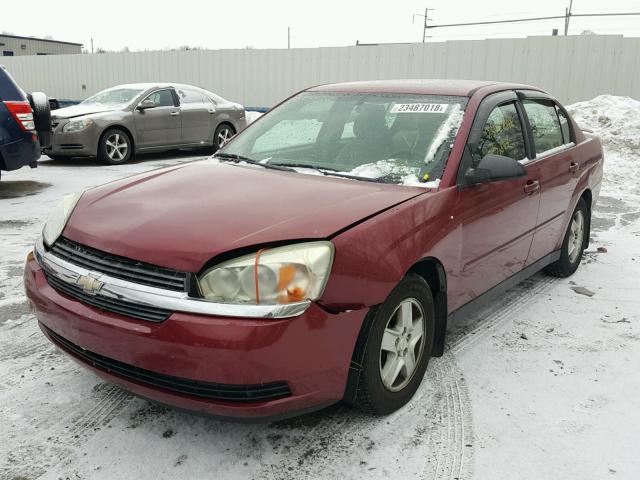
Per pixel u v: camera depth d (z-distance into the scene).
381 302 2.47
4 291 4.20
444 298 3.00
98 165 10.53
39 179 8.92
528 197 3.66
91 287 2.39
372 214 2.57
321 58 17.02
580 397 2.98
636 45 12.84
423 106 3.44
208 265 2.23
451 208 2.92
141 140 11.02
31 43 48.75
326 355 2.31
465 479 2.35
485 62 14.47
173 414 2.75
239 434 2.61
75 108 10.76
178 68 19.73
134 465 2.39
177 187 2.96
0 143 7.25
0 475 2.30
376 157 3.23
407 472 2.38
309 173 3.20
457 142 3.14
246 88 18.59
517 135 3.74
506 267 3.64
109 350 2.35
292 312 2.20
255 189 2.87
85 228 2.60
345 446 2.54
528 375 3.19
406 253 2.59
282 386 2.26
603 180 8.97
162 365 2.23
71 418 2.70
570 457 2.50
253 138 3.83
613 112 10.88
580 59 13.36
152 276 2.30
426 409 2.83
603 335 3.72
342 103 3.72
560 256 4.61
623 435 2.67
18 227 5.98
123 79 20.95
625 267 5.11
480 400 2.92
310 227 2.38
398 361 2.71
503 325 3.84
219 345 2.13
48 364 3.19
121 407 2.80
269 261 2.22
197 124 11.97
